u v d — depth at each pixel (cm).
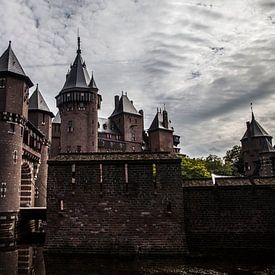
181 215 2212
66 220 2230
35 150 4053
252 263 1898
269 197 2383
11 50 3459
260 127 7375
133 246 2158
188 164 6309
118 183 2280
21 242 2794
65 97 6259
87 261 1967
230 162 9025
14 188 3091
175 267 1809
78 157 2391
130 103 8694
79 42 6762
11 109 3195
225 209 2384
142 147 8575
